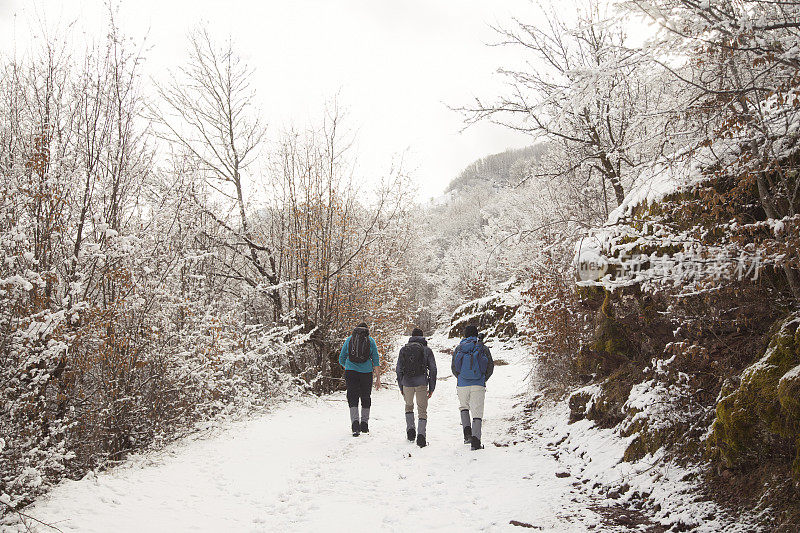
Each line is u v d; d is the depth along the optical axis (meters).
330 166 12.39
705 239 4.16
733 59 3.69
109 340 6.66
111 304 6.70
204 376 8.48
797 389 3.26
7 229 5.81
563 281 8.52
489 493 5.00
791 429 3.31
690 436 4.45
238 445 7.15
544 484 5.11
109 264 6.84
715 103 3.82
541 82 9.05
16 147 6.56
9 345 5.16
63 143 7.00
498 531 4.10
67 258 6.70
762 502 3.41
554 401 8.07
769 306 4.32
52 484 5.54
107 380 6.98
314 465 6.20
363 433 7.86
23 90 6.93
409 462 6.25
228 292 12.02
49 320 5.18
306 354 12.17
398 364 7.38
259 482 5.60
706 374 4.68
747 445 3.69
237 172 12.26
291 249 12.24
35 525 4.17
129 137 7.85
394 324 14.45
